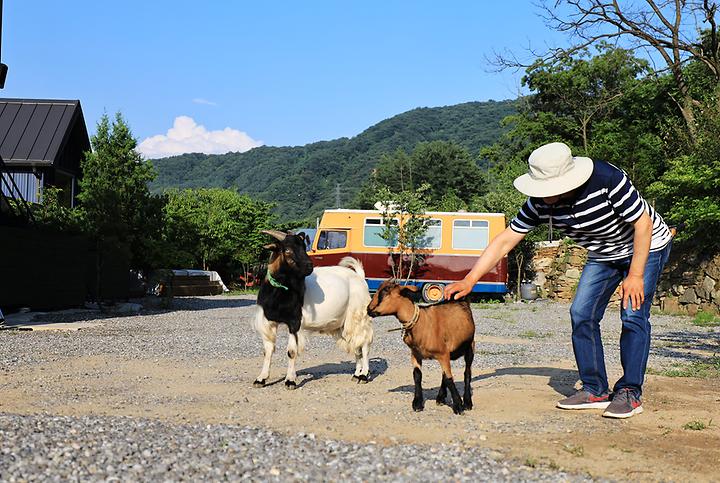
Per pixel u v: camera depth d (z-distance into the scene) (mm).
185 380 8719
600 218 6379
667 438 5793
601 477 4645
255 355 11305
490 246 6867
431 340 6613
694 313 21609
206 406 6996
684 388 8219
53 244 20000
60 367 9703
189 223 36312
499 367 10141
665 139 32344
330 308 8375
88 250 22672
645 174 33219
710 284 20938
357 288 8750
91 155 27516
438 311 6676
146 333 14570
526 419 6453
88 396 7523
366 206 80938
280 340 13555
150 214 28531
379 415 6605
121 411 6688
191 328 15859
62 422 5543
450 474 4465
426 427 6086
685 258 22766
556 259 30453
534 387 8250
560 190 6180
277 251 8055
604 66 43938
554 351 12227
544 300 30406
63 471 4227
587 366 6965
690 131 29047
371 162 166750
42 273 19516
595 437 5781
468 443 5469
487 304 28000
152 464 4438
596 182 6266
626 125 43281
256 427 5887
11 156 29938
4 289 18000
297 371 9602
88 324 16344
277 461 4625
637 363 6621
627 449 5387
